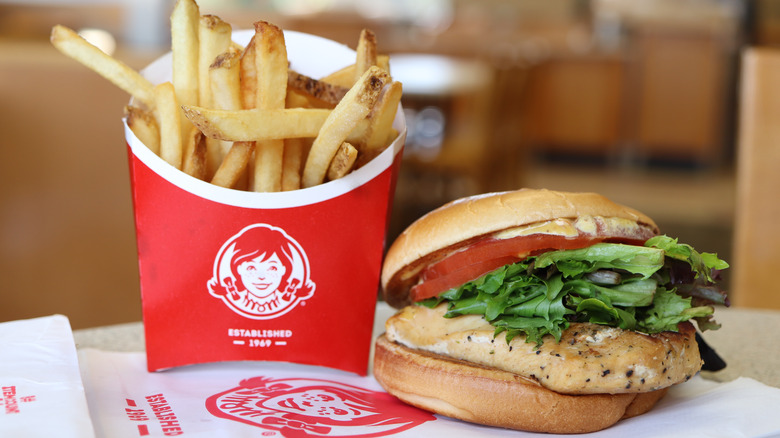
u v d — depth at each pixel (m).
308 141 0.49
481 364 0.44
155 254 0.47
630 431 0.43
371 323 0.48
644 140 3.11
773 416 0.43
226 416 0.43
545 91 3.11
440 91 1.58
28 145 1.03
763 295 0.73
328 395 0.46
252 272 0.47
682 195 2.58
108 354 0.49
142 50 1.29
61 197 1.06
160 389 0.46
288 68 0.48
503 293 0.44
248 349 0.48
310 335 0.48
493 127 1.70
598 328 0.44
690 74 3.03
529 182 2.73
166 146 0.46
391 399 0.46
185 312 0.47
